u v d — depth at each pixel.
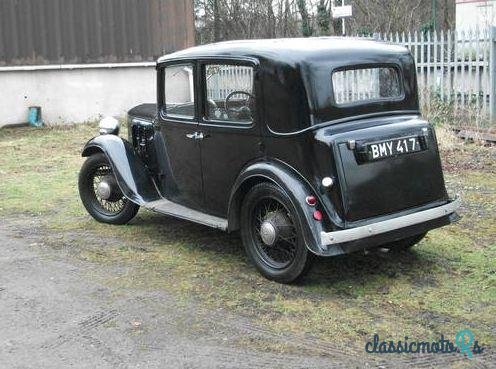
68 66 15.49
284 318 4.36
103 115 16.27
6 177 9.46
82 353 3.91
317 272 5.21
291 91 4.69
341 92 4.90
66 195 8.23
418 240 5.43
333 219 4.59
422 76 13.19
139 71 16.78
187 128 5.62
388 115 5.07
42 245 6.12
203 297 4.75
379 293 4.76
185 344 4.01
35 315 4.48
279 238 4.84
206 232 6.44
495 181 8.20
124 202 6.62
